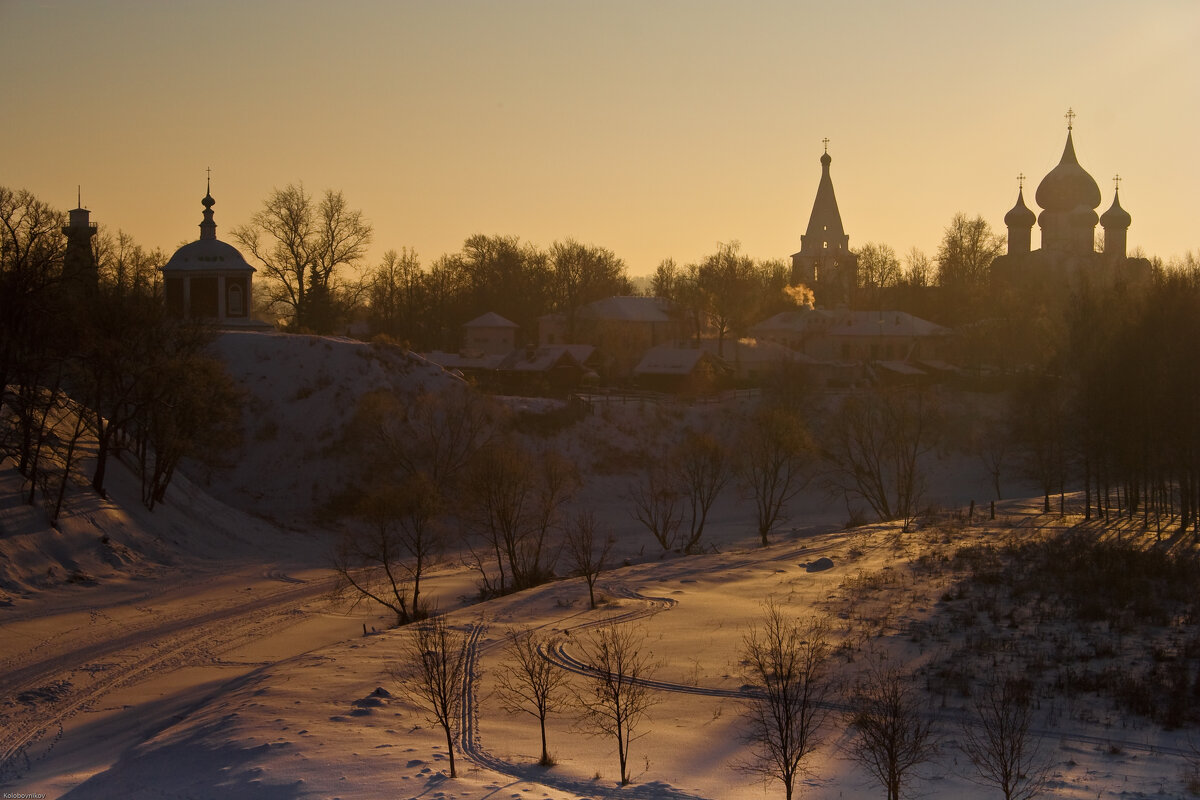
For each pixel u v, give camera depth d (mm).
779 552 50719
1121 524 57375
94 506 51094
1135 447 56062
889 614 34875
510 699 25953
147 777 21172
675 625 34188
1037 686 26797
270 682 28047
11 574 43188
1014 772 20484
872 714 23688
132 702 30391
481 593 45281
